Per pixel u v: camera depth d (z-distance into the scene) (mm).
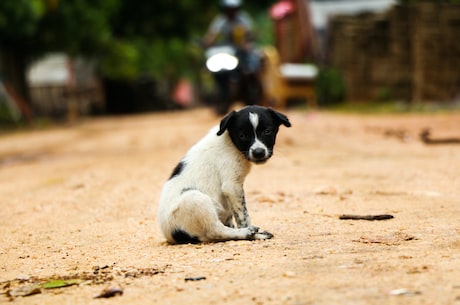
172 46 58031
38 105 44438
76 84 47219
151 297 4891
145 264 5941
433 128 19984
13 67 38125
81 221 8578
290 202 8984
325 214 7914
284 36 39844
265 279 5047
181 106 59281
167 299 4793
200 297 4750
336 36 34750
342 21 34281
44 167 15820
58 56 47188
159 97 58312
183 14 52656
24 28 32438
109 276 5652
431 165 12164
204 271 5480
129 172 13219
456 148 14758
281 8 39250
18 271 6176
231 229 6586
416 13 30281
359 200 8906
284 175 11734
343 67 34188
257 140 6637
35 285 5547
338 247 6039
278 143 16844
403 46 31438
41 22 36531
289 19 38875
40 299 5133
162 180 11750
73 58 42188
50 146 22062
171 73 59688
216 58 22766
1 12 30500
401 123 22234
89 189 11336
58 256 6680
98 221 8484
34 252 6977
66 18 36875
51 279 5734
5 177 14453
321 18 39625
